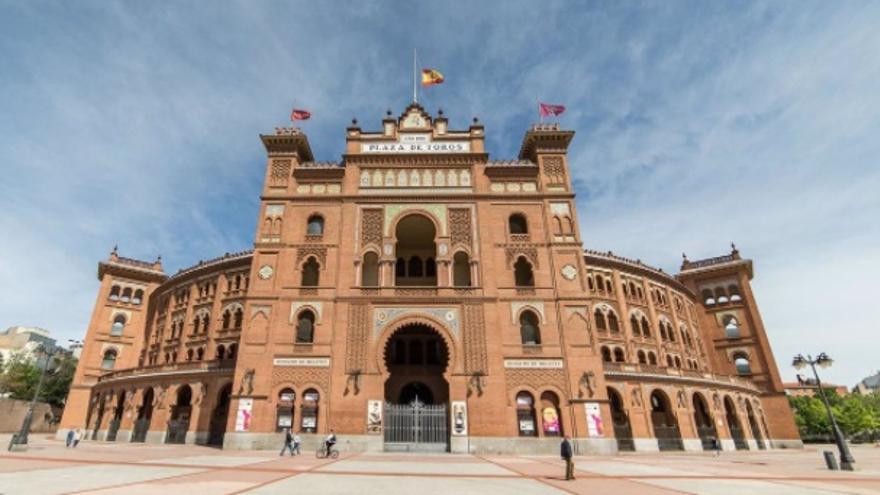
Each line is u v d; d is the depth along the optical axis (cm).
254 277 3588
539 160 4056
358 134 4159
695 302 6056
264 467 1919
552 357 3331
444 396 3819
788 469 2173
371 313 3441
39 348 3156
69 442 3400
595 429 3130
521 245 3719
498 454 3016
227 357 4562
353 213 3816
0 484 1273
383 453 2953
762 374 5450
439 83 4262
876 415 7512
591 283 4859
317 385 3231
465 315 3434
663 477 1748
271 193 3925
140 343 5884
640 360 4781
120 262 6106
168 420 4141
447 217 3806
